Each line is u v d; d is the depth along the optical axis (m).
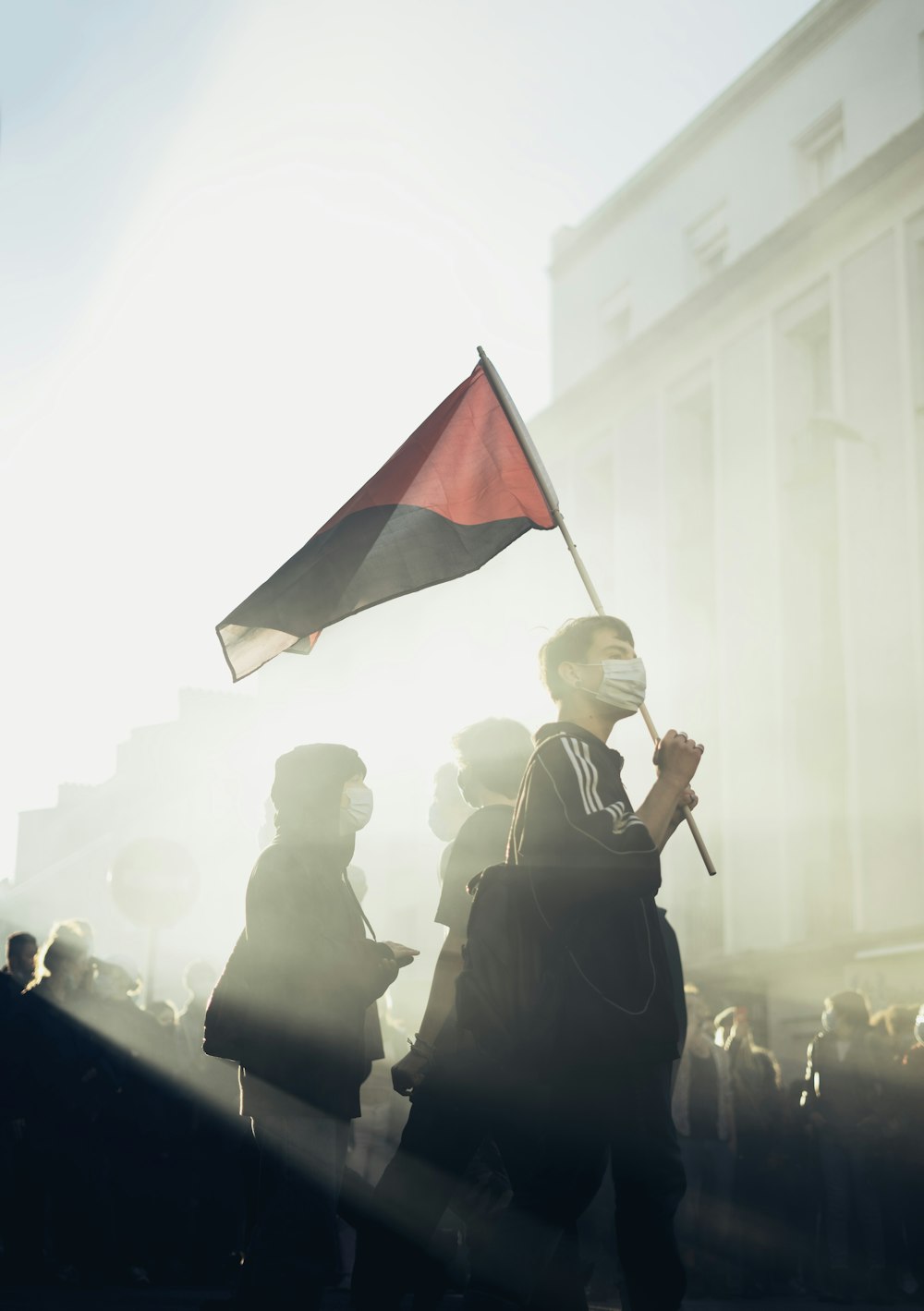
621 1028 3.67
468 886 3.92
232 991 4.88
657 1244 3.94
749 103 31.36
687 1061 11.13
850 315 26.80
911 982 23.11
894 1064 11.15
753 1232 11.52
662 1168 3.91
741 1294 11.18
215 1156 10.70
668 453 31.81
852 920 26.11
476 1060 4.72
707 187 32.62
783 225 28.09
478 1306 3.91
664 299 33.62
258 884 4.92
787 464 28.31
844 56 28.92
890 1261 11.02
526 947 3.73
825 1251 11.12
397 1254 4.73
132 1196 10.70
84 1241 10.20
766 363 29.02
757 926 27.61
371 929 5.18
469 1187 5.33
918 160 25.42
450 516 5.55
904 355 25.55
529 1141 4.46
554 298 37.69
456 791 5.98
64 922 10.33
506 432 5.63
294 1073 4.80
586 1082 3.75
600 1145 3.81
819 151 29.92
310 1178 4.77
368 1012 5.41
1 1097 9.91
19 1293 8.86
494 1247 3.89
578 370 36.41
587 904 3.72
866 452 25.98
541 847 3.75
